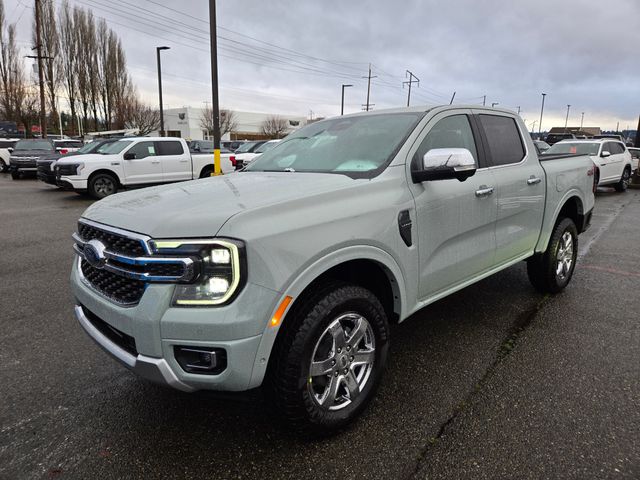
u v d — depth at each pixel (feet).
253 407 9.05
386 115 11.18
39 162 44.21
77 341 11.94
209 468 7.33
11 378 10.12
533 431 8.14
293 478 7.10
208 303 6.43
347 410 8.07
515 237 12.42
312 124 12.88
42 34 123.13
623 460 7.37
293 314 7.29
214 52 46.65
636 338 11.93
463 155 8.75
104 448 7.84
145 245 6.59
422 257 9.38
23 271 18.20
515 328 12.61
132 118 161.07
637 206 37.91
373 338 8.45
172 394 9.52
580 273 17.90
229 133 243.19
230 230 6.48
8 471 7.27
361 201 8.20
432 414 8.69
